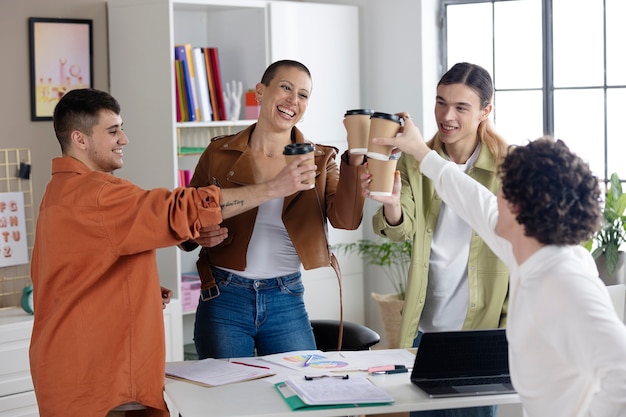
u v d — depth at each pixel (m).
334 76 5.48
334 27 5.46
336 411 2.45
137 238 2.71
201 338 3.25
